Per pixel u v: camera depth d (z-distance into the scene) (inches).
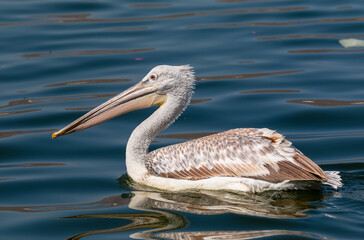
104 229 408.5
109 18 967.0
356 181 486.6
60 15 983.6
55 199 470.3
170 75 510.0
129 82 725.3
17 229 414.9
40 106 668.7
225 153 472.7
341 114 636.1
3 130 610.9
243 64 776.9
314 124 619.2
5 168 532.7
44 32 904.9
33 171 526.3
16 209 450.6
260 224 406.6
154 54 812.0
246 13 973.2
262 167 459.5
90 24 940.0
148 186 497.7
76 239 395.5
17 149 570.3
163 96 515.5
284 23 920.3
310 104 660.7
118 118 647.1
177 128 619.5
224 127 617.6
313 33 876.6
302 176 445.7
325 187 470.9
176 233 395.9
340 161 533.6
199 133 604.7
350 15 941.8
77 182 503.2
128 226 411.8
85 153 566.6
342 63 775.1
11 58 808.9
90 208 448.5
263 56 803.4
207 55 808.3
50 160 551.2
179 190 485.7
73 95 697.6
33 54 823.7
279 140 463.8
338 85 708.7
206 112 650.8
